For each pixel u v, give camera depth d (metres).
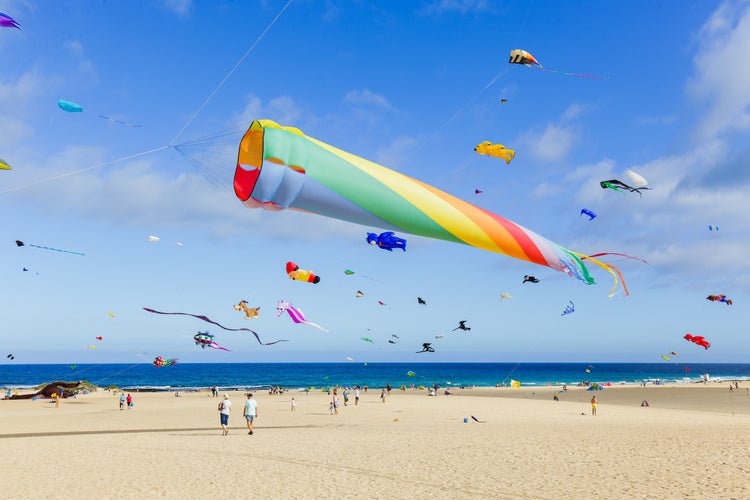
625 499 7.59
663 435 14.74
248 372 162.75
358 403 37.28
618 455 11.27
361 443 14.68
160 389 74.38
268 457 12.17
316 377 127.25
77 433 18.55
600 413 29.30
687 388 64.25
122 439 16.36
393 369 195.88
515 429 18.75
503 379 117.50
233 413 28.52
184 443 15.10
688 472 9.15
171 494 8.47
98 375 140.62
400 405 35.25
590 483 8.67
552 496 7.91
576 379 118.19
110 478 9.77
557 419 24.80
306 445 14.34
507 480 9.12
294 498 8.14
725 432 15.13
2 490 8.78
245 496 8.30
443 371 177.00
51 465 11.21
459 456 11.87
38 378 120.62
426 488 8.68
